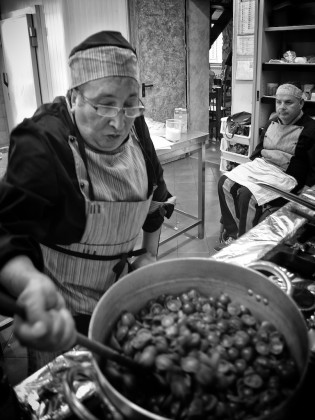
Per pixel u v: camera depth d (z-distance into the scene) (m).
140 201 1.14
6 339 2.15
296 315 0.73
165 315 0.81
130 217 1.12
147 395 0.68
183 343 0.69
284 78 3.88
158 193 1.34
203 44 5.32
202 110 5.64
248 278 0.84
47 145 0.93
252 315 0.86
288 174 2.83
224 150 4.14
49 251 1.14
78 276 1.16
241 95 4.35
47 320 0.52
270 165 2.88
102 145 1.01
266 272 1.08
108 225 1.09
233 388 0.67
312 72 3.70
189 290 0.91
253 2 3.87
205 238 3.30
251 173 2.86
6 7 5.07
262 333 0.77
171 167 5.11
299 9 3.62
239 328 0.79
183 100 5.36
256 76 3.64
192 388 0.64
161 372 0.65
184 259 0.87
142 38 4.68
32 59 4.36
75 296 1.18
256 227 1.48
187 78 5.29
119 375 0.68
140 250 1.26
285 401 0.57
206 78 5.54
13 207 0.87
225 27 6.39
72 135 1.00
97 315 0.73
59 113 1.02
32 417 0.79
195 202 4.03
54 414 0.79
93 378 0.72
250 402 0.64
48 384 0.85
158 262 0.86
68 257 1.13
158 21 4.75
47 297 0.58
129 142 1.15
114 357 0.64
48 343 0.52
